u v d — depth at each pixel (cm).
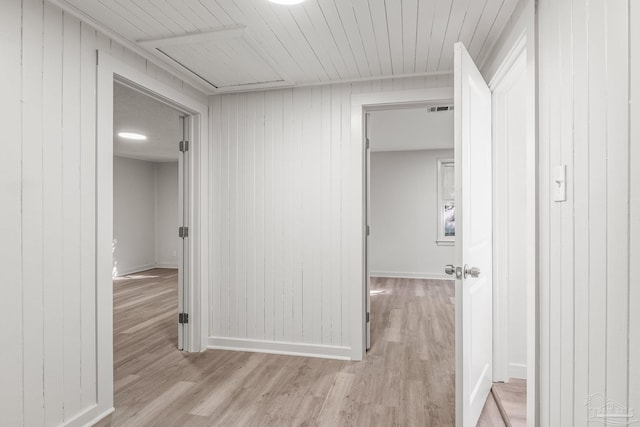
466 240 181
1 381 165
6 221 168
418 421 210
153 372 277
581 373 114
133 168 770
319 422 209
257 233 320
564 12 127
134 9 196
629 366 88
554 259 136
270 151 316
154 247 832
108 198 220
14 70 171
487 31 218
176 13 200
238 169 322
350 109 301
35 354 180
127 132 513
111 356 222
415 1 188
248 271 322
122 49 233
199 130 316
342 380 262
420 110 432
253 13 201
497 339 248
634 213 86
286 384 256
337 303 304
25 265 175
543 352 148
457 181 176
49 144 187
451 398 236
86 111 207
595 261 105
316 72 282
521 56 198
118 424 208
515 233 246
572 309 121
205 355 311
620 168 92
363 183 311
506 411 208
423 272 699
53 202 189
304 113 309
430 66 272
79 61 204
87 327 208
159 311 457
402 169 707
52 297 188
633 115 86
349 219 300
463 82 177
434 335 363
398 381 260
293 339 313
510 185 246
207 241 326
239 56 252
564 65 127
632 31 87
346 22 209
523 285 248
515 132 244
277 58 258
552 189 138
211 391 246
